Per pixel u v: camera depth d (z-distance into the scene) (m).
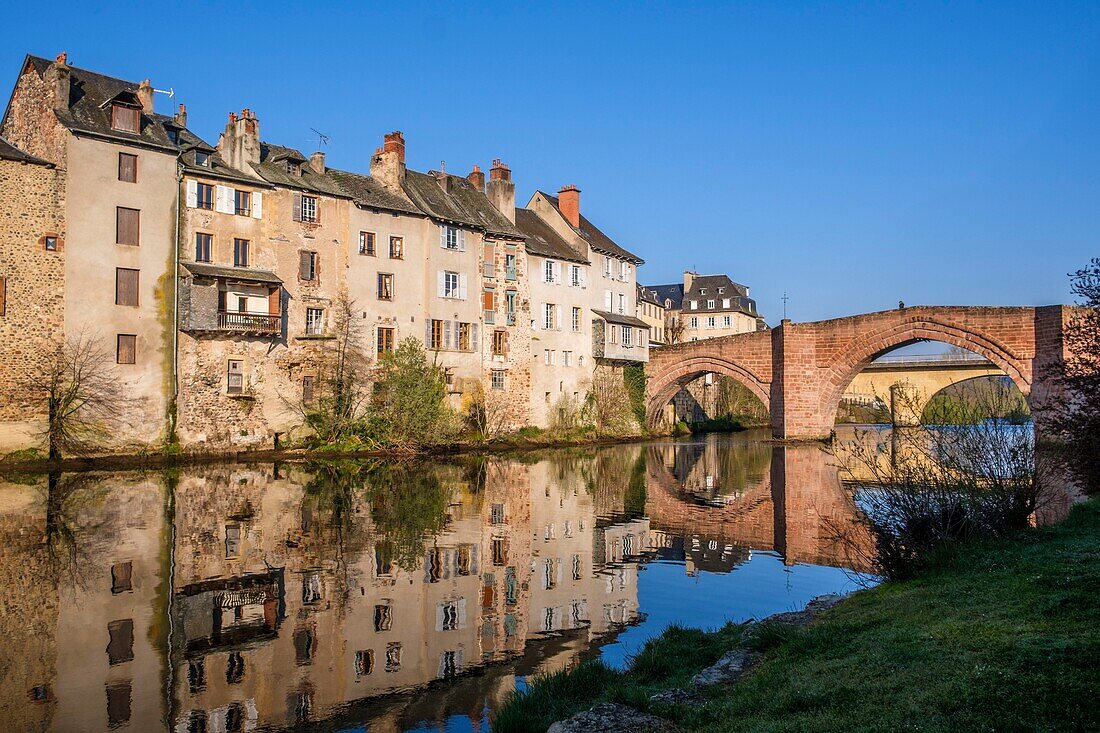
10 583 13.71
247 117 37.69
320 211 39.59
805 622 11.15
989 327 44.94
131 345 33.00
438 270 44.69
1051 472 14.21
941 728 5.76
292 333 38.28
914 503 13.28
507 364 49.00
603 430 55.09
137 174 33.47
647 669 9.68
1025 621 8.06
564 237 57.22
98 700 9.23
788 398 51.72
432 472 32.31
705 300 102.44
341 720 9.00
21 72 34.94
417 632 12.10
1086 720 5.52
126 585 13.81
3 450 29.75
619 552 18.06
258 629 11.92
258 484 26.67
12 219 30.27
